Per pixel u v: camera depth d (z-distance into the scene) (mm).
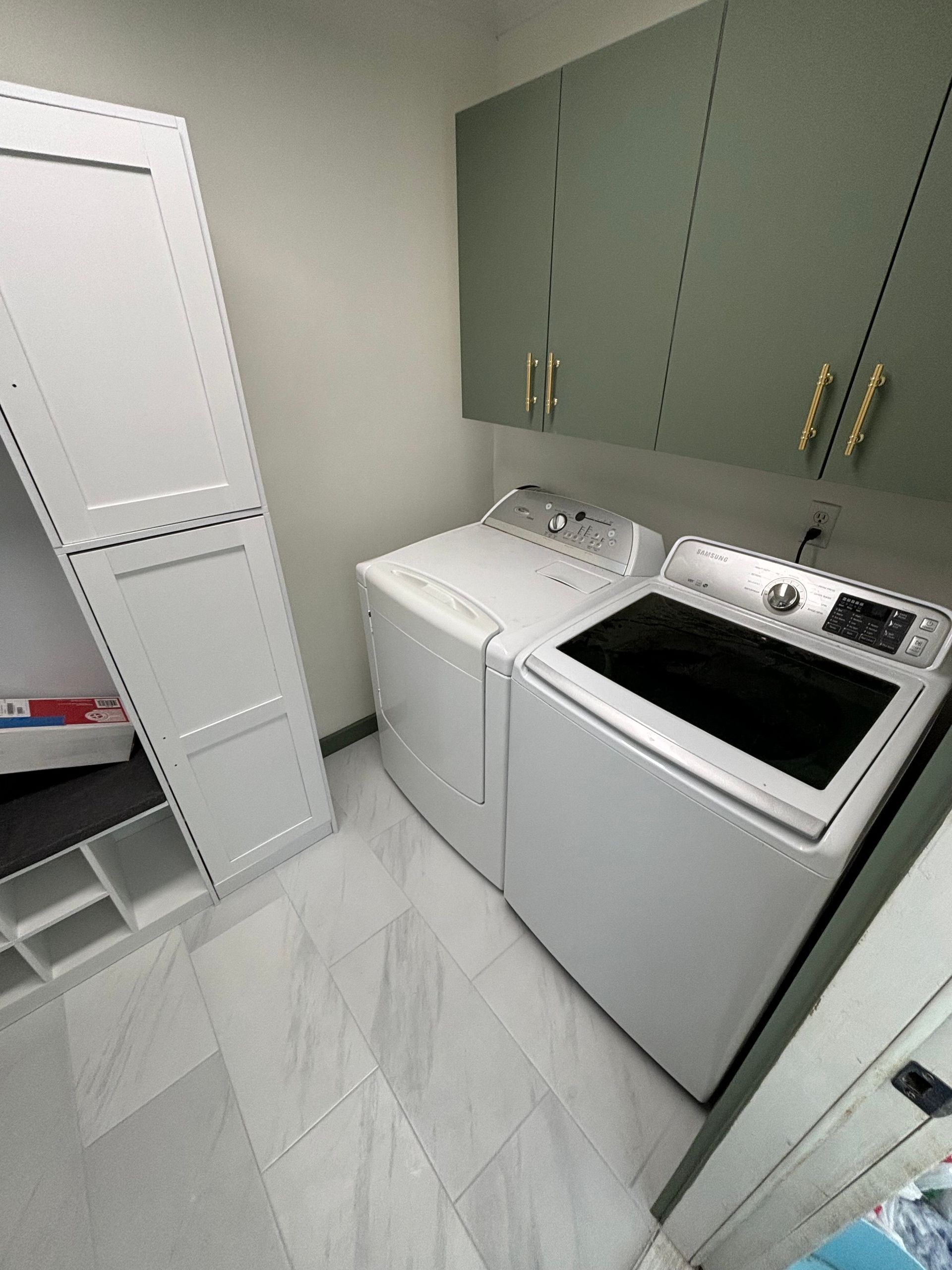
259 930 1538
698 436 1216
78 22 1034
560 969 1450
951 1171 571
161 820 1799
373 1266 989
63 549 1035
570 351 1390
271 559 1310
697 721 959
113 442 1022
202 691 1327
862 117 810
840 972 486
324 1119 1175
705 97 957
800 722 946
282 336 1501
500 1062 1266
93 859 1322
